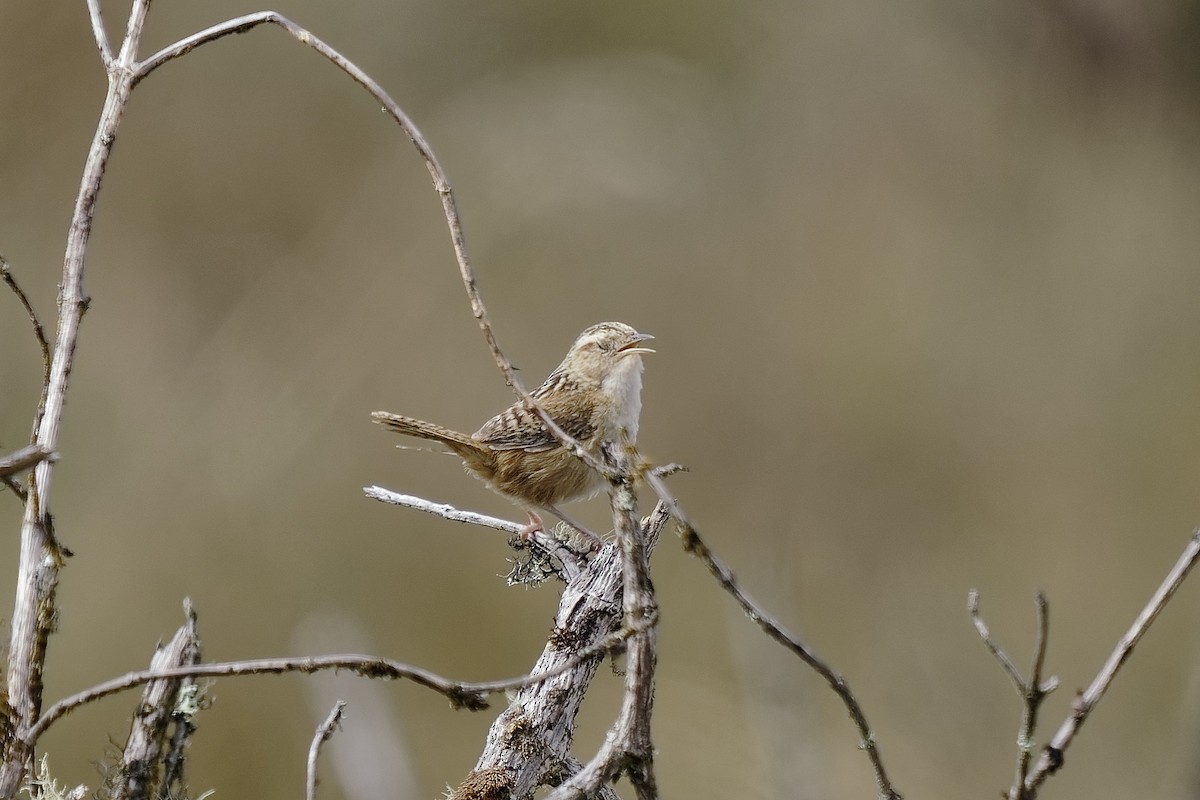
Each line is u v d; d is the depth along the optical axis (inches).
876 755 142.7
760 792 337.4
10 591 421.1
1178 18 466.0
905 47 626.8
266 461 533.0
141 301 563.8
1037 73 524.7
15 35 557.6
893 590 527.8
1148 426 591.8
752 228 629.9
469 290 146.8
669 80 609.9
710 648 453.4
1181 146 497.4
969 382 618.5
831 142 644.1
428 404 563.8
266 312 575.5
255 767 409.4
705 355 615.2
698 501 579.5
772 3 638.5
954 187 634.2
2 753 138.3
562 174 579.2
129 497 513.0
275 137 600.7
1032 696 147.5
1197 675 294.5
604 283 606.9
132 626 471.5
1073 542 560.4
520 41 619.2
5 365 519.8
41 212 561.6
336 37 614.5
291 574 499.5
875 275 636.7
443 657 481.7
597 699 414.3
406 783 273.6
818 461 596.7
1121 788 383.2
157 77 588.7
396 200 600.4
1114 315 615.2
